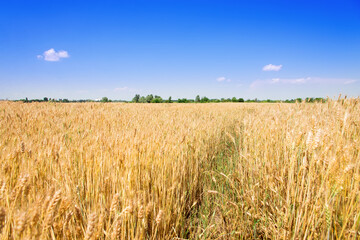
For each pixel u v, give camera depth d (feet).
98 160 7.68
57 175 6.49
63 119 18.60
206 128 19.27
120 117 22.91
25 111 24.43
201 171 13.07
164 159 9.36
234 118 39.63
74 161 7.71
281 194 8.43
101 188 6.50
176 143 11.67
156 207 7.34
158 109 45.55
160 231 7.07
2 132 11.90
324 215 5.83
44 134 12.57
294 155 7.27
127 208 5.21
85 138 11.06
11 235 3.66
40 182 6.01
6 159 6.87
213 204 10.36
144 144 9.52
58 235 4.14
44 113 22.68
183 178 10.26
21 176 4.44
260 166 9.99
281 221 7.53
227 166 14.82
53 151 7.99
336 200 6.21
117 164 7.56
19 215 3.28
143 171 8.34
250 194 9.11
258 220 8.10
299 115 14.28
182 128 15.25
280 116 14.53
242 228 8.25
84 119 19.17
